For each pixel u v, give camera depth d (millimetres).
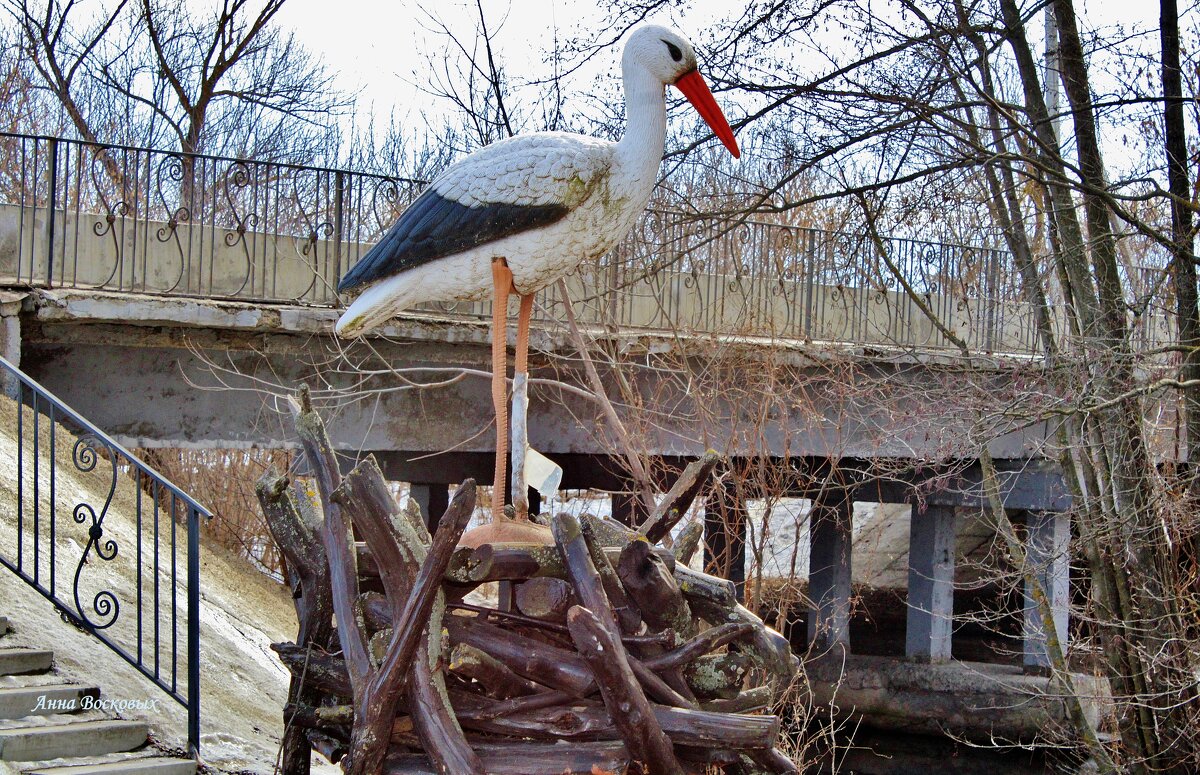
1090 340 10406
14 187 12195
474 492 4215
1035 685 15359
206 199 11336
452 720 4270
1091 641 13297
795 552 12992
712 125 5660
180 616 8469
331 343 10547
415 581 4254
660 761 4215
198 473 16547
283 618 11211
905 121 10258
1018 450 14922
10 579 7246
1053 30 11945
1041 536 15219
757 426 11578
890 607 22672
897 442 12406
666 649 4625
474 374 10898
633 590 4594
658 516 5430
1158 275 13219
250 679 8281
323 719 4707
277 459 16234
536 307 11945
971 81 10023
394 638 4270
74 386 9562
